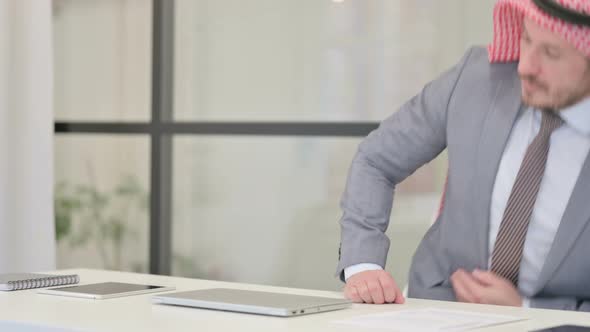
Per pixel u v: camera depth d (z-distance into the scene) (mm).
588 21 1651
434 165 3094
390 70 3174
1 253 3348
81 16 3691
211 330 1169
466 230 1891
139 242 3611
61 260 3734
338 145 3260
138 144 3609
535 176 1801
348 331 1173
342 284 3260
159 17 3527
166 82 3543
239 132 3396
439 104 1968
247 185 3416
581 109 1745
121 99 3629
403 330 1188
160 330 1168
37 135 3387
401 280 3133
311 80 3301
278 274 3367
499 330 1229
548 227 1785
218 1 3451
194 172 3508
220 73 3461
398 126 2008
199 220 3502
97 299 1494
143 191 3605
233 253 3447
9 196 3371
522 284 1827
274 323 1233
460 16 3055
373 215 1895
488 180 1858
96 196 3676
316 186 3299
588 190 1732
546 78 1742
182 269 3533
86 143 3688
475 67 1949
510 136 1863
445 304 1531
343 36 3244
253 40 3396
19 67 3379
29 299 1491
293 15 3324
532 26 1731
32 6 3375
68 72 3719
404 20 3146
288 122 3311
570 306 1782
